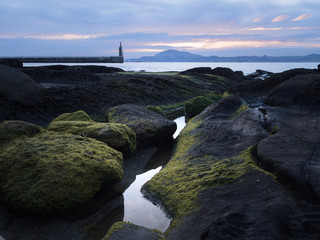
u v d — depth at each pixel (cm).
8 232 351
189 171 475
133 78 1683
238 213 299
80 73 1692
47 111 973
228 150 519
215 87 2152
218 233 272
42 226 366
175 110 1384
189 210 358
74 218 387
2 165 427
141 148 731
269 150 418
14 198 383
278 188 336
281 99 690
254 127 570
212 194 369
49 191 381
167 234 326
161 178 494
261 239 258
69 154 452
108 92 1291
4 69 933
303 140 440
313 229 263
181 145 674
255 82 1354
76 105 1063
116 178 466
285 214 286
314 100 621
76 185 404
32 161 423
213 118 761
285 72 1388
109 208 420
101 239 317
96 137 596
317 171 337
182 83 1892
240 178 384
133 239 300
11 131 507
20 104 907
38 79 1576
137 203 440
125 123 754
